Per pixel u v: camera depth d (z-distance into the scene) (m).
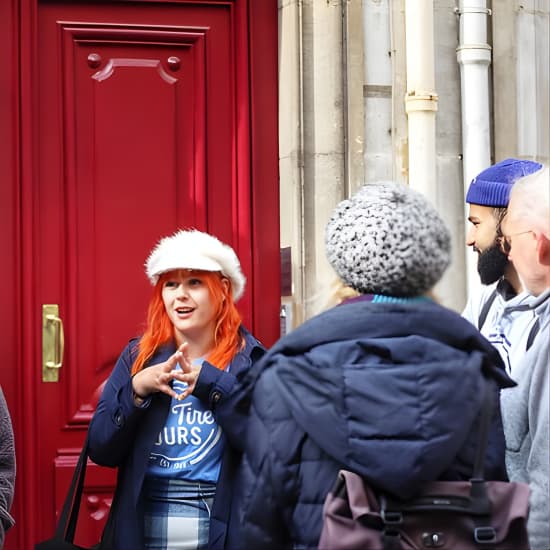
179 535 3.87
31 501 5.50
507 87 5.67
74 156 5.61
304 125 5.47
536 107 5.74
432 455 2.63
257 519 2.76
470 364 2.71
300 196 5.46
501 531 2.72
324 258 5.45
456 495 2.71
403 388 2.65
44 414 5.55
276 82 5.73
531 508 3.31
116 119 5.66
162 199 5.68
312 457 2.73
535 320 3.82
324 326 2.77
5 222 5.50
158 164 5.69
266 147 5.71
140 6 5.70
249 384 2.92
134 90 5.69
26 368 5.51
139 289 5.64
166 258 4.05
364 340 2.71
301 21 5.47
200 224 5.69
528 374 3.42
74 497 4.04
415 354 2.69
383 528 2.69
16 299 5.51
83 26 5.64
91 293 5.61
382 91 5.52
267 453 2.74
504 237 4.12
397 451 2.62
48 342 5.55
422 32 5.45
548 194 3.64
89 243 5.62
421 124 5.45
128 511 3.85
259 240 5.70
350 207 2.90
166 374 3.78
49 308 5.55
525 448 3.45
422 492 2.71
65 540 3.95
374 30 5.52
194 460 3.89
